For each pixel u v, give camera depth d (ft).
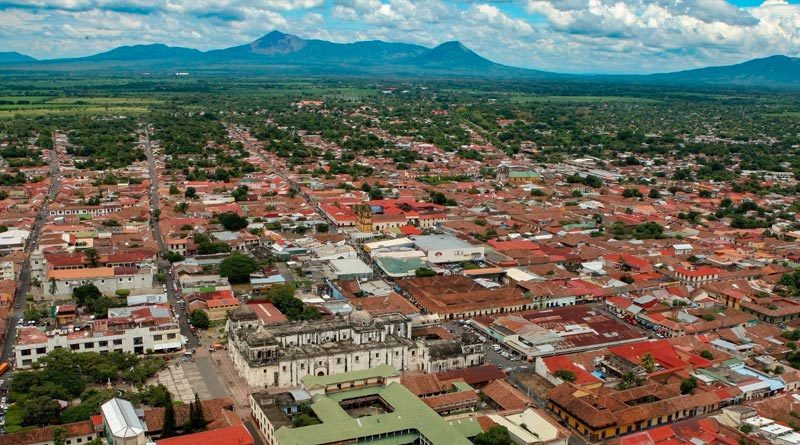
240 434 603.67
